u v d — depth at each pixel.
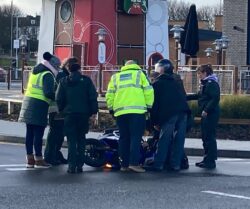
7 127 20.62
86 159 12.88
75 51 31.20
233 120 20.12
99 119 21.19
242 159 15.90
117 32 31.25
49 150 13.15
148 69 24.97
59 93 12.23
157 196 9.78
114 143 13.05
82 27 31.09
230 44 36.16
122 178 11.61
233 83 23.97
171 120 12.70
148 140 13.15
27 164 12.96
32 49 93.38
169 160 12.92
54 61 12.77
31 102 12.62
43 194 9.87
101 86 25.89
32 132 12.85
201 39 54.62
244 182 11.34
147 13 32.00
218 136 19.48
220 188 10.63
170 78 12.88
